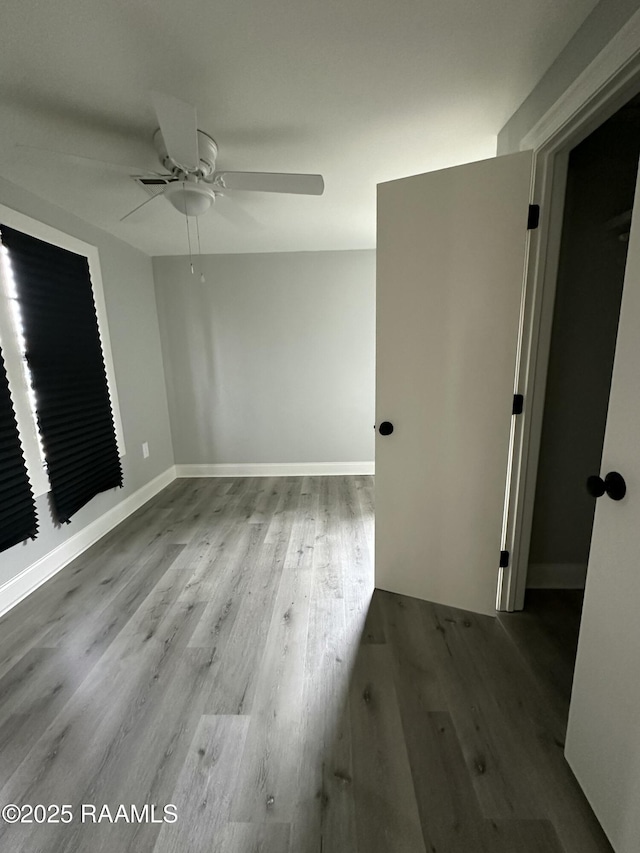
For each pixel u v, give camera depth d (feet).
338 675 4.86
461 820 3.32
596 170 5.17
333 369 12.58
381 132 5.61
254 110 5.02
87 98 4.65
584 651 3.37
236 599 6.50
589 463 6.00
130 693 4.69
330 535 8.80
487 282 5.01
